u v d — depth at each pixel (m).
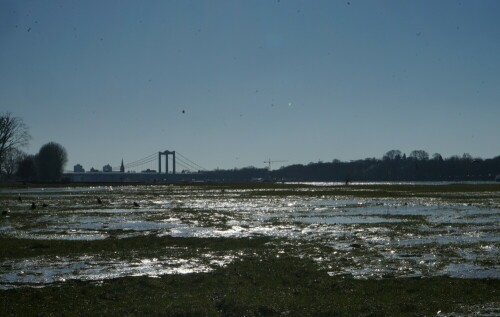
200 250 29.83
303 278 22.12
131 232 39.56
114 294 19.55
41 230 40.94
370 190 122.06
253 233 38.50
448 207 63.38
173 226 43.72
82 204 72.50
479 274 22.95
